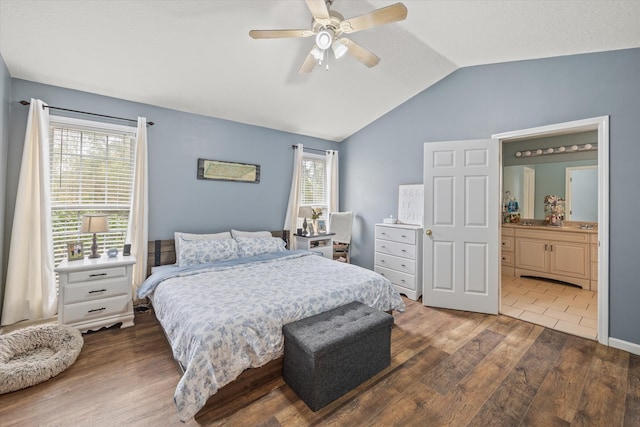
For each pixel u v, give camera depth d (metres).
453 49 2.95
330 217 4.88
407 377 1.99
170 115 3.46
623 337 2.37
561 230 4.22
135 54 2.57
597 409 1.68
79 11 2.10
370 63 2.41
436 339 2.56
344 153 5.16
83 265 2.51
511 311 3.22
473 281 3.21
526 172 4.90
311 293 2.25
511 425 1.56
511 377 1.99
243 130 4.07
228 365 1.69
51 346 2.21
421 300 3.63
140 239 3.16
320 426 1.55
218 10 2.22
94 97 3.00
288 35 2.04
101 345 2.37
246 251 3.55
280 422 1.58
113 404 1.70
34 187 2.63
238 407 1.70
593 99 2.52
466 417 1.62
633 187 2.32
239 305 1.98
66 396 1.75
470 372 2.05
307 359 1.70
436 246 3.36
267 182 4.34
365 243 4.79
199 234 3.56
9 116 2.57
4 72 2.43
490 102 3.21
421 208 3.91
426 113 3.83
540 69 2.84
